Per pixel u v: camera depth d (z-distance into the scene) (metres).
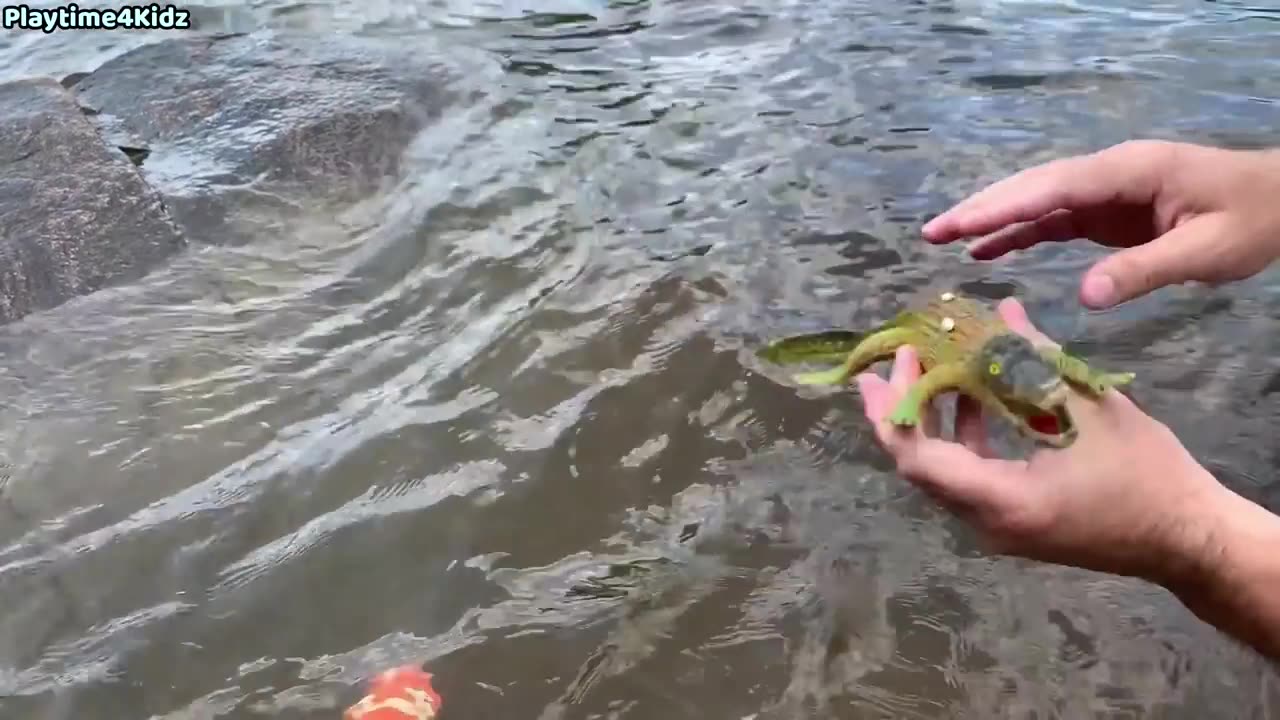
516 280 1.06
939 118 1.30
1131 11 1.54
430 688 0.67
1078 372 0.56
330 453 0.86
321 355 0.98
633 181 1.22
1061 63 1.40
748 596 0.73
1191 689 0.66
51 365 0.96
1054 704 0.66
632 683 0.68
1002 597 0.72
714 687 0.67
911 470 0.57
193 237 1.16
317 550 0.77
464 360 0.96
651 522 0.79
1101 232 0.75
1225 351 0.92
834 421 0.87
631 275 1.05
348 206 1.22
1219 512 0.52
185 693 0.67
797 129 1.29
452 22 1.63
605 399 0.90
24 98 1.33
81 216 1.13
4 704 0.67
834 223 1.12
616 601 0.73
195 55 1.51
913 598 0.73
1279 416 0.85
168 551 0.77
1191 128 1.25
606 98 1.40
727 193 1.18
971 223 0.72
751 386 0.91
